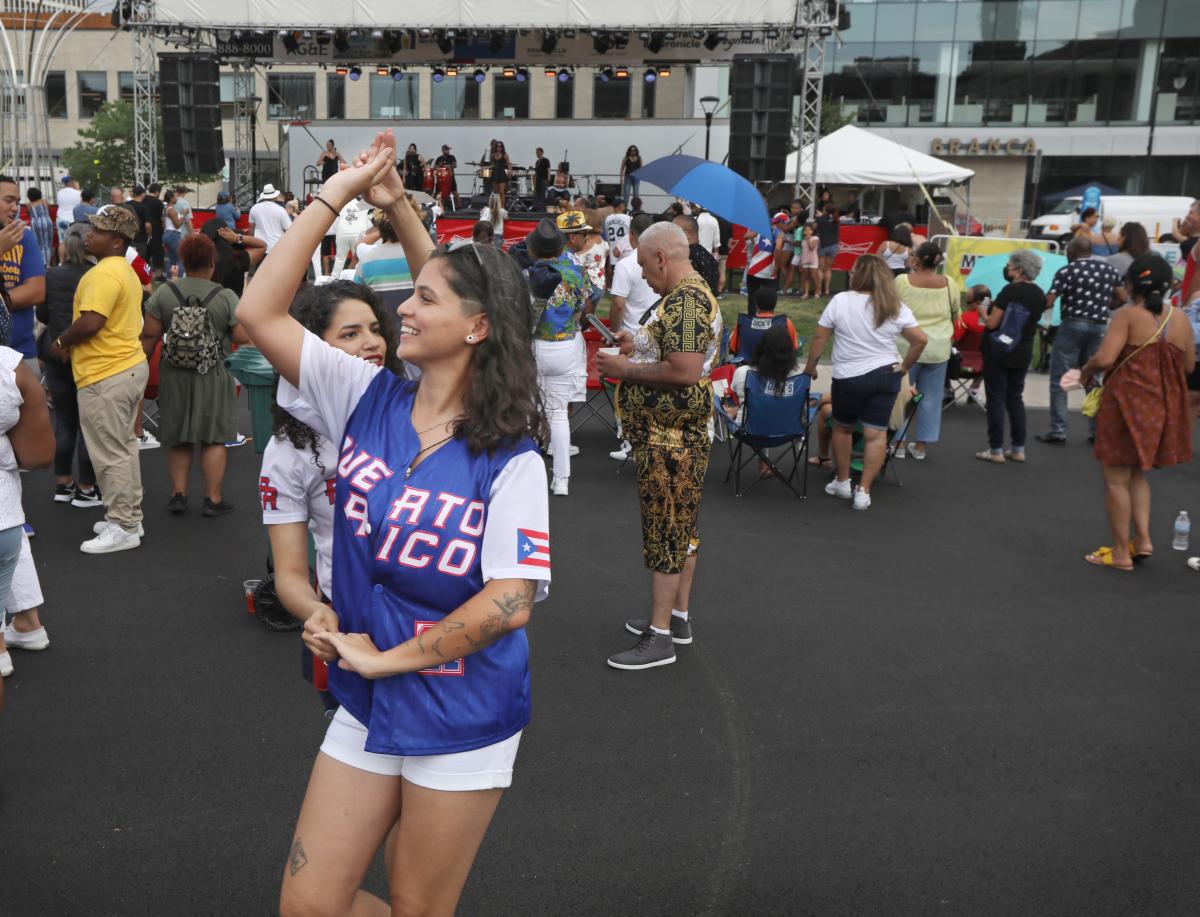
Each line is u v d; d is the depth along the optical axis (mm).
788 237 19219
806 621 5289
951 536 6797
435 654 2008
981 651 4973
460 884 2182
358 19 19156
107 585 5441
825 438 8406
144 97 21453
